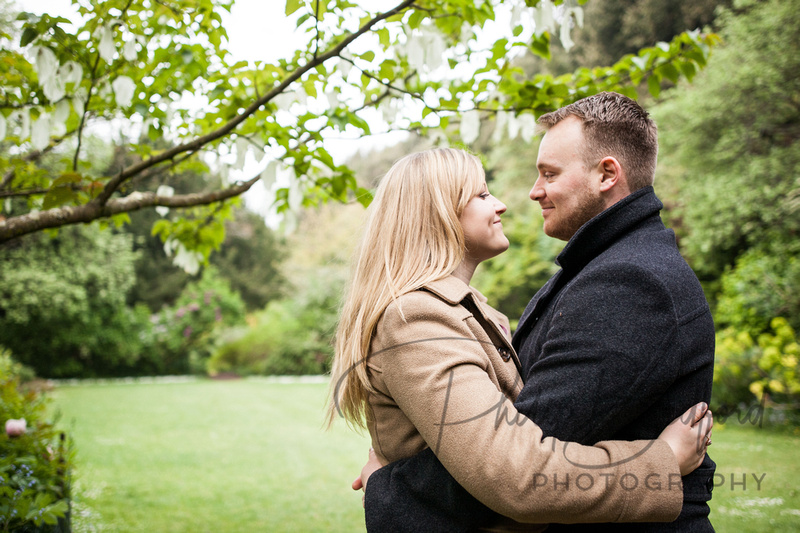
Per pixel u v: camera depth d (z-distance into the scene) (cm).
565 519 89
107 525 369
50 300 1273
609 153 117
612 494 88
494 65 214
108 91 205
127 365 1553
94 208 196
